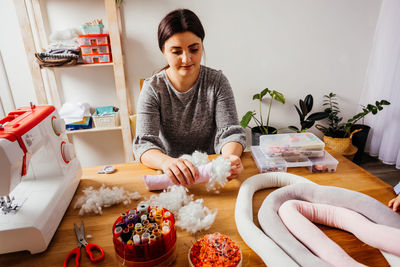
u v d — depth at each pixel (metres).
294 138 1.16
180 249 0.70
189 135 1.37
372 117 2.81
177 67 1.10
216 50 2.49
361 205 0.77
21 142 0.71
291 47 2.59
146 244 0.60
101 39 2.06
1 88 2.32
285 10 2.45
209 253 0.62
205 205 0.87
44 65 2.02
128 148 2.37
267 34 2.51
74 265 0.67
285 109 2.83
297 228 0.72
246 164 1.11
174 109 1.29
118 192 0.90
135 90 2.51
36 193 0.81
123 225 0.67
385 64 2.54
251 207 0.83
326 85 2.81
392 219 0.72
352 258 0.64
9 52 2.26
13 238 0.68
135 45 2.36
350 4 2.52
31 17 2.19
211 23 2.40
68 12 2.22
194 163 1.03
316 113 2.66
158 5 2.28
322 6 2.49
